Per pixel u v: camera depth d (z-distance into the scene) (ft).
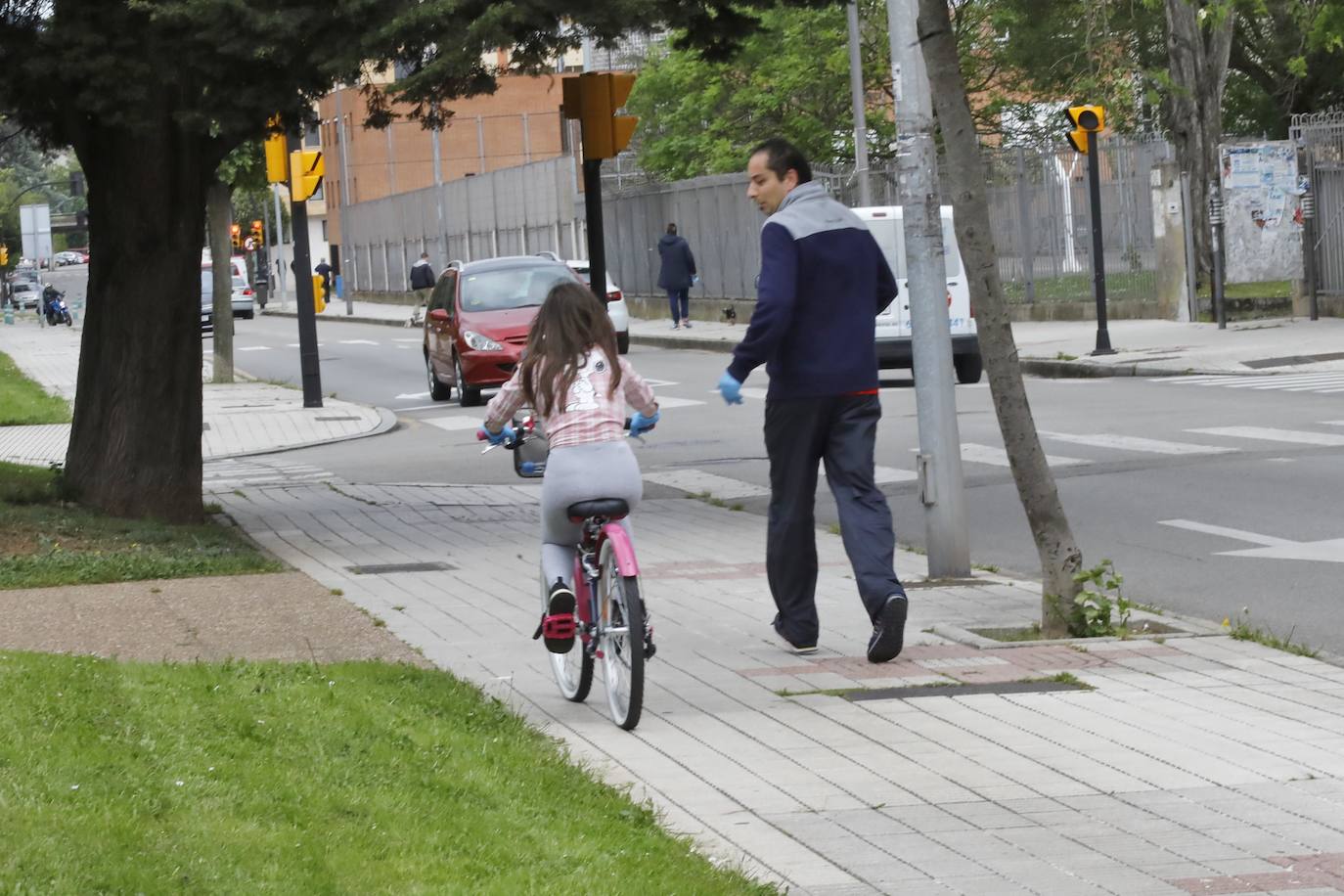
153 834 20.79
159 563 46.32
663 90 238.27
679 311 179.42
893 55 43.93
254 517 59.93
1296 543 47.88
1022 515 56.13
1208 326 124.67
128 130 52.42
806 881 21.77
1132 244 138.51
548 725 30.40
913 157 44.19
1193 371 99.60
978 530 53.78
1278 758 27.12
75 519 52.49
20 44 50.75
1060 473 63.46
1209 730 28.94
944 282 44.78
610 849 22.08
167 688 29.58
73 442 56.29
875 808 24.97
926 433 44.88
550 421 31.53
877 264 34.81
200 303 56.80
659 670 34.73
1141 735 28.73
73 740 25.18
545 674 34.40
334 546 52.60
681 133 233.35
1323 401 81.05
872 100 212.23
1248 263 125.80
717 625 39.40
